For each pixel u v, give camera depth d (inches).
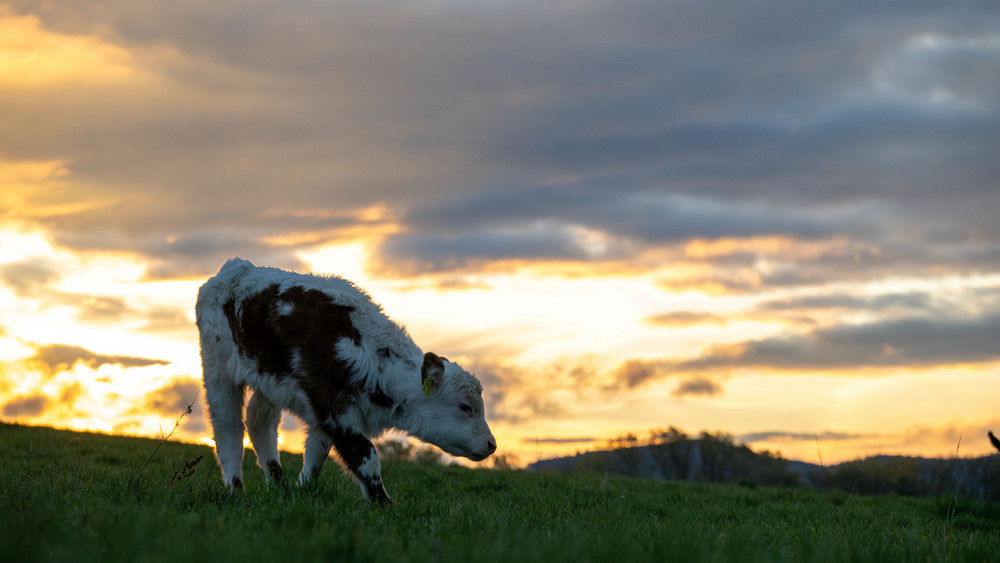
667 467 1830.7
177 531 177.5
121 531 172.2
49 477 300.2
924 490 940.6
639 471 1818.4
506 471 657.6
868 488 974.4
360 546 176.9
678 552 183.9
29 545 159.3
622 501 408.5
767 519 378.6
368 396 312.5
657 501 460.4
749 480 752.3
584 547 186.9
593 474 743.7
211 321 335.3
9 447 537.6
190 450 598.9
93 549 159.0
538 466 652.7
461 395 318.0
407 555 176.1
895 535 288.8
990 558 230.1
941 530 370.9
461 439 317.7
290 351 310.7
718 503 495.8
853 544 245.0
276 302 318.3
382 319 324.5
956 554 240.1
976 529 409.7
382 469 574.6
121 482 277.6
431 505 279.4
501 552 165.3
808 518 407.8
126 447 615.5
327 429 310.0
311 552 167.3
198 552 156.4
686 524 278.7
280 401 317.7
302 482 306.8
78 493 248.8
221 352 334.0
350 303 321.1
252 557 157.3
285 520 213.3
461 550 169.9
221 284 335.9
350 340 311.3
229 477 330.3
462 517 239.5
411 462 707.4
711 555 187.2
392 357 317.4
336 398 308.2
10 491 238.2
